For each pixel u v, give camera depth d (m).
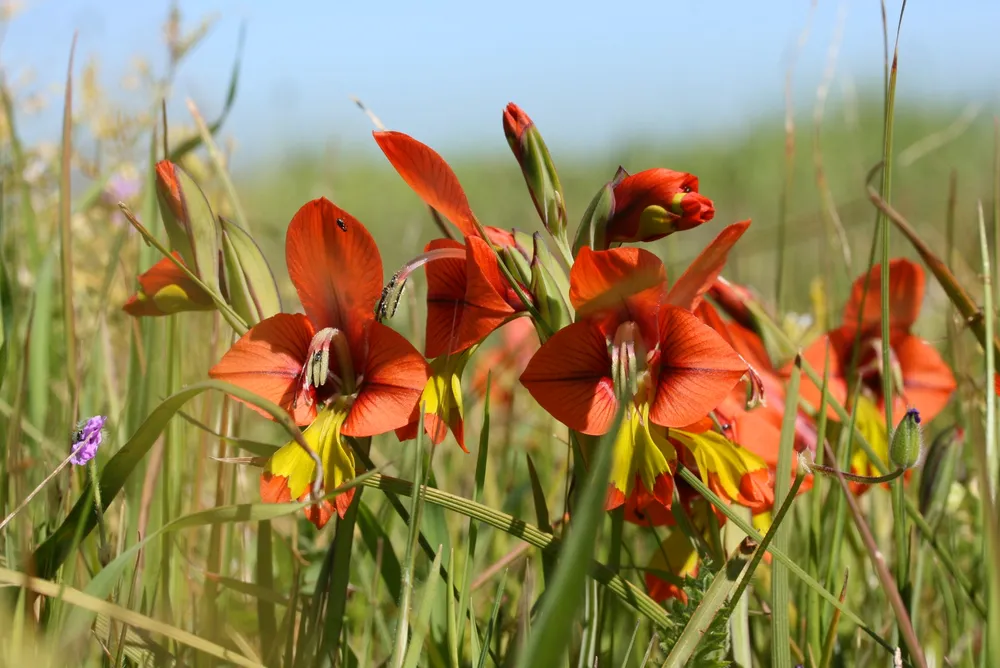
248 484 0.86
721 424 0.74
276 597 0.70
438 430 0.69
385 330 0.69
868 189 0.72
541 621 0.63
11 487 0.75
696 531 0.71
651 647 0.69
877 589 0.77
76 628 0.66
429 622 0.72
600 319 0.69
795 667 0.71
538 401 0.69
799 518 0.80
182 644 0.70
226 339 0.81
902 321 0.77
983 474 0.67
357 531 0.79
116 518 0.76
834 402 0.73
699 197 0.70
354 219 0.69
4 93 0.88
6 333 0.77
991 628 0.68
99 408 0.81
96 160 0.96
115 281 0.92
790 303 1.20
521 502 0.81
